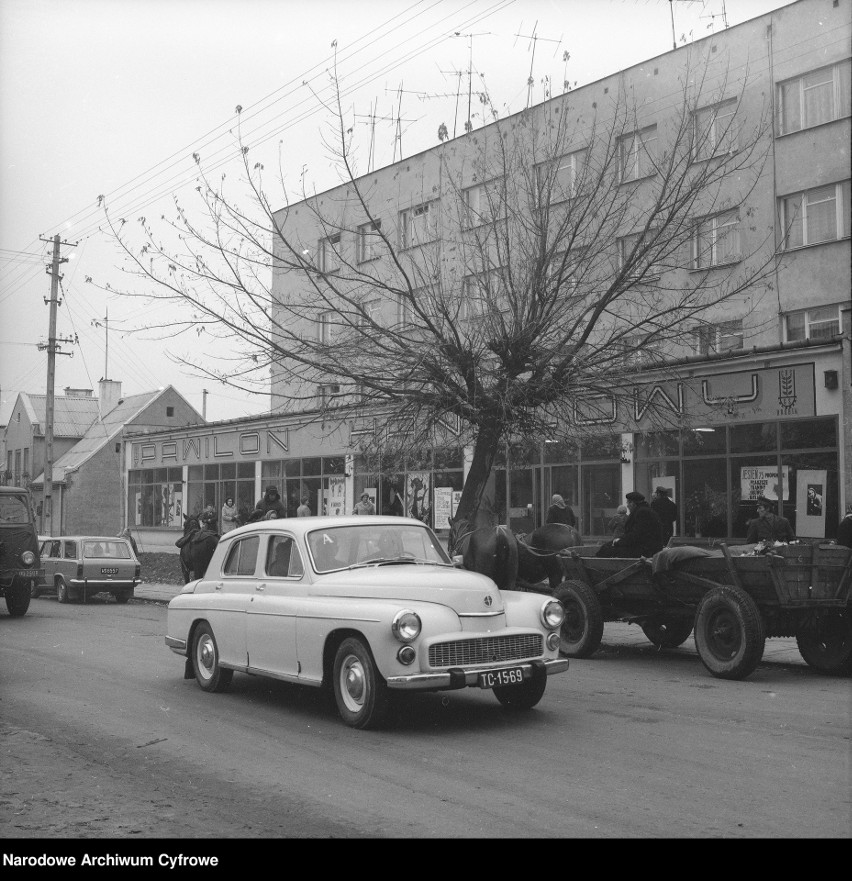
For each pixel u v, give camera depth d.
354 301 16.25
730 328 17.22
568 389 15.66
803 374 19.28
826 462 18.86
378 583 8.15
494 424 15.84
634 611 12.23
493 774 6.38
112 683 10.36
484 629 7.86
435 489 27.34
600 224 16.50
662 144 24.36
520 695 8.52
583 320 16.03
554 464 24.22
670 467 21.55
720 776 6.29
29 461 61.81
